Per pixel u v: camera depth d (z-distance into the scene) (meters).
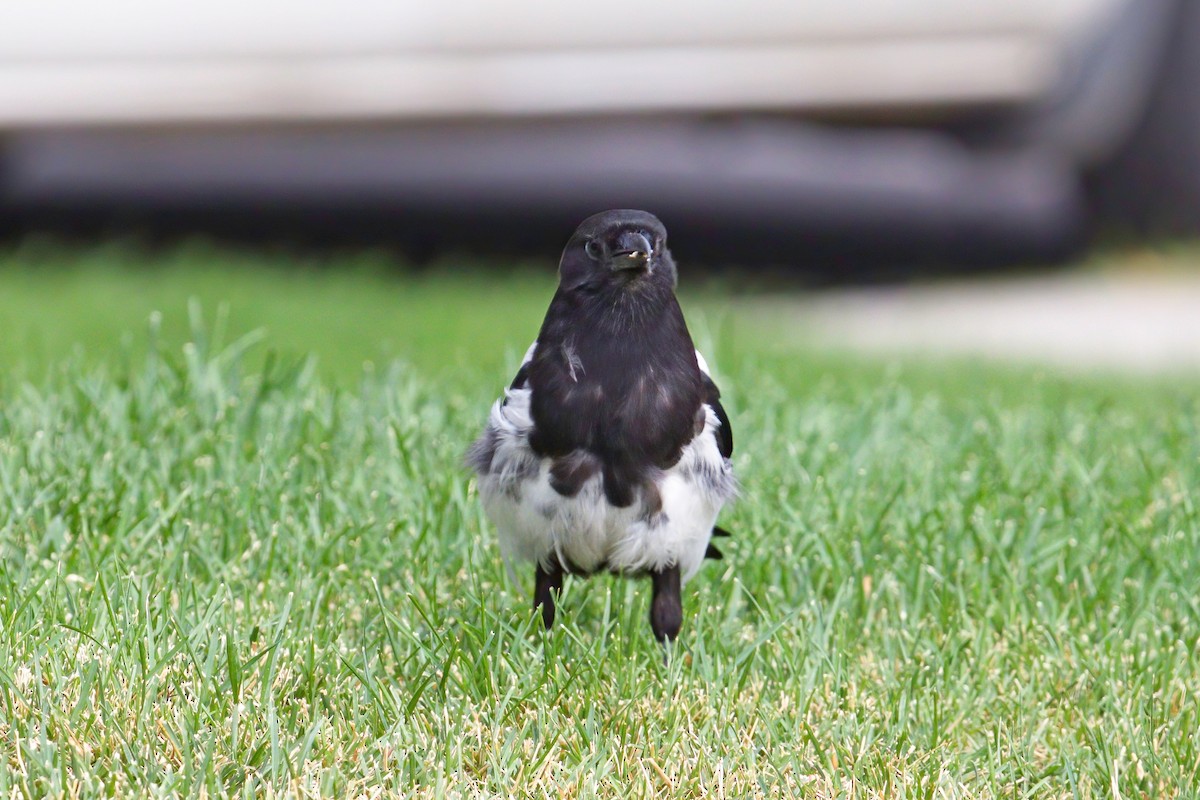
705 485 7.39
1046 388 13.93
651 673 7.54
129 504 8.90
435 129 20.09
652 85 19.78
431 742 6.61
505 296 20.28
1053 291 24.27
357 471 9.73
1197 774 6.64
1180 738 6.95
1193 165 26.30
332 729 6.66
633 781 6.46
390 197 25.52
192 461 9.69
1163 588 8.70
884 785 6.57
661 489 7.26
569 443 7.18
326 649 7.31
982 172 23.89
